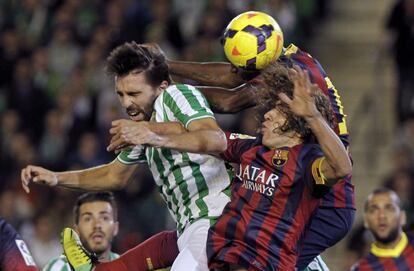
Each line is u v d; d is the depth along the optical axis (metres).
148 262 18.39
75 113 39.62
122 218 35.28
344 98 42.97
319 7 44.66
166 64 17.70
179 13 43.59
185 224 17.61
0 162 39.53
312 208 16.67
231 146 17.48
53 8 43.16
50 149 39.28
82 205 21.67
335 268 36.97
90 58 40.91
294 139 16.69
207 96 18.64
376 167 40.97
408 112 39.25
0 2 43.41
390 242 23.98
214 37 40.12
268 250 16.53
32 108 40.97
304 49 42.53
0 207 36.50
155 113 17.42
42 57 41.66
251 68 17.94
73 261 18.53
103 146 38.16
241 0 41.09
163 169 17.77
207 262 16.89
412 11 39.25
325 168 16.02
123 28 41.69
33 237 35.34
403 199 35.19
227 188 17.62
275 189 16.55
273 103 16.72
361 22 45.12
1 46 42.41
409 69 39.47
